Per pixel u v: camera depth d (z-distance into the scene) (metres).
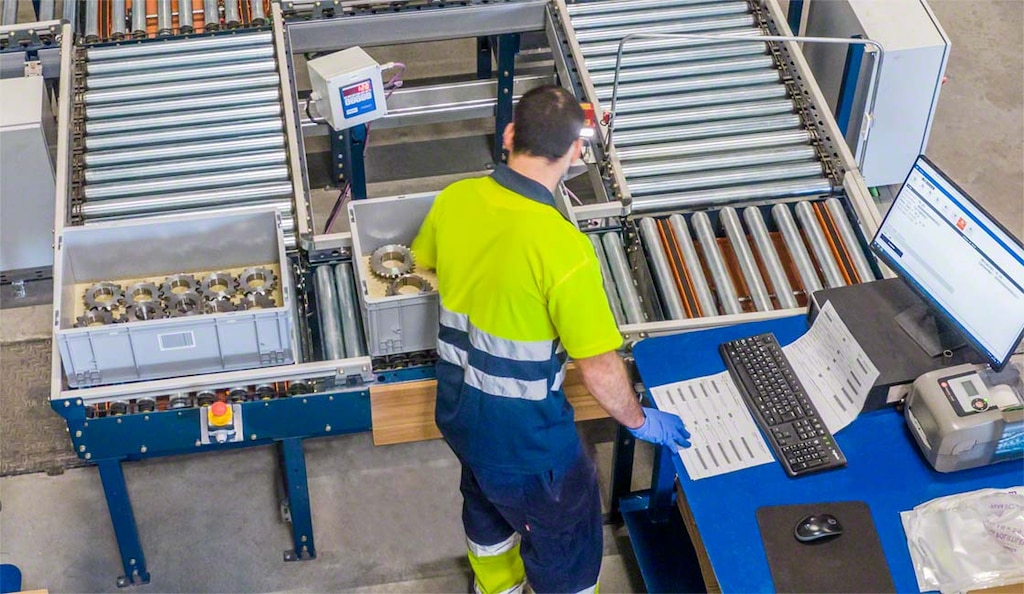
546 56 5.11
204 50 4.04
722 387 3.03
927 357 2.94
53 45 4.11
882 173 4.58
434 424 3.28
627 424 2.82
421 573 3.57
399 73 3.79
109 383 3.08
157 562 3.59
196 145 3.73
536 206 2.63
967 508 2.70
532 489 2.89
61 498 3.73
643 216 3.60
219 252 3.29
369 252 3.35
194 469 3.82
